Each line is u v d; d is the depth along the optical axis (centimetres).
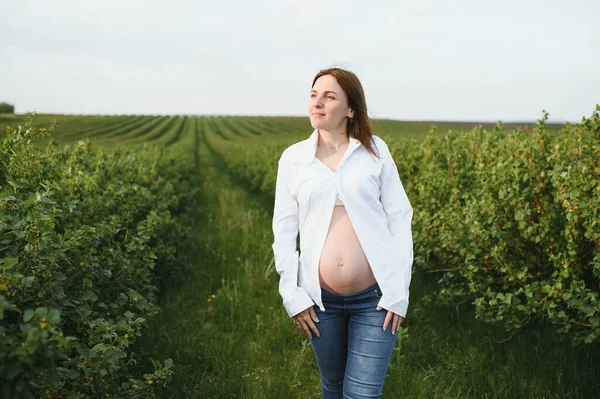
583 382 317
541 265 391
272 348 402
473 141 566
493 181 402
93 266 291
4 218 220
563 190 341
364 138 222
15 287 188
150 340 380
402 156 681
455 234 418
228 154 2870
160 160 1215
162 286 536
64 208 318
